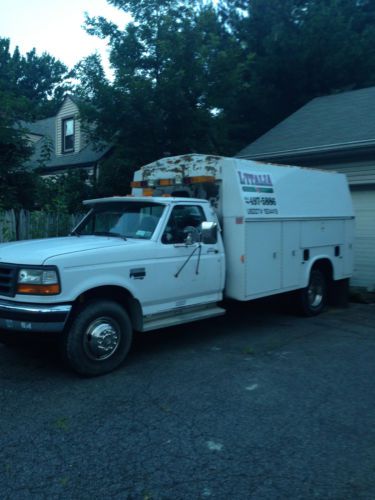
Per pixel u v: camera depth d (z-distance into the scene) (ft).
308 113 45.96
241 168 22.88
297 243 25.95
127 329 18.42
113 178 42.04
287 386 16.83
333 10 58.34
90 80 39.65
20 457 12.07
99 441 12.89
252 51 62.13
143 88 37.40
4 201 31.73
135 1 41.86
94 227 22.44
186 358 19.98
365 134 35.65
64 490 10.73
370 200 35.32
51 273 16.37
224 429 13.58
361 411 14.80
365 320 27.32
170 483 10.99
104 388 16.57
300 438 13.06
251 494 10.57
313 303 28.37
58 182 42.16
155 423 13.94
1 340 18.21
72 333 16.98
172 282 20.10
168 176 24.75
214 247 22.02
